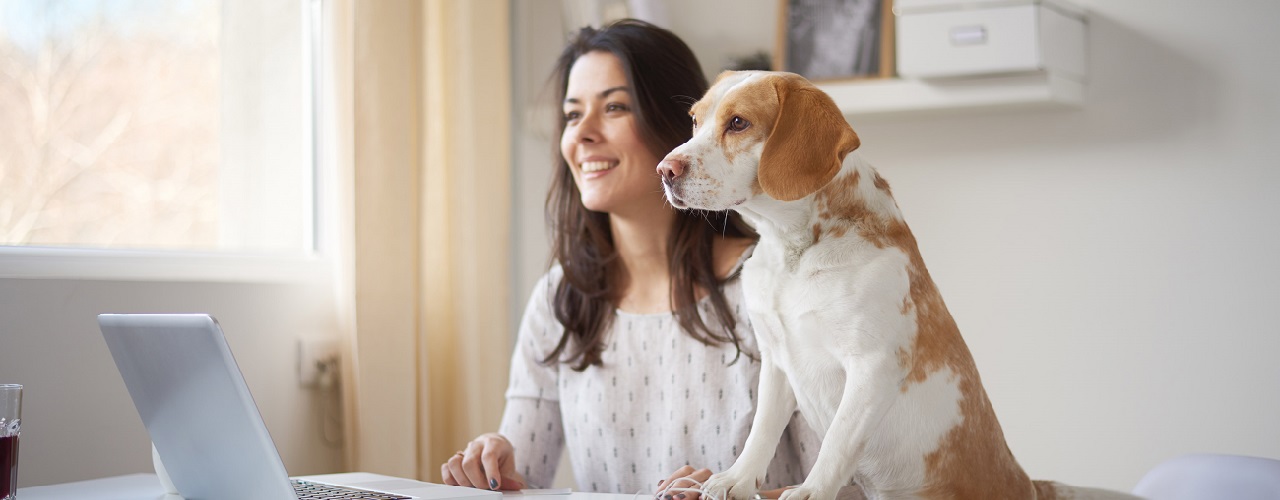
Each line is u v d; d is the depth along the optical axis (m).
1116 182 2.35
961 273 2.48
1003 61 2.19
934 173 2.50
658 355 1.58
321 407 2.15
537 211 2.77
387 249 2.12
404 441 2.12
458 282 2.37
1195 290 2.28
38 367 1.70
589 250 1.65
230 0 2.22
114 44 2.03
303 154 2.32
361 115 2.10
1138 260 2.33
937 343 1.11
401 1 2.18
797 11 2.51
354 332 2.09
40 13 1.92
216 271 1.97
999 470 1.17
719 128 1.15
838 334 1.08
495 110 2.46
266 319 2.06
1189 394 2.29
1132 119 2.33
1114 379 2.35
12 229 1.86
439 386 2.36
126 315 1.05
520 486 1.46
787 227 1.13
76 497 1.24
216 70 2.19
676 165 1.12
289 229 2.29
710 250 1.55
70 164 1.95
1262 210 2.22
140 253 1.86
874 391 1.05
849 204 1.13
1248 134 2.24
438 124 2.35
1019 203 2.43
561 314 1.64
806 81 1.16
